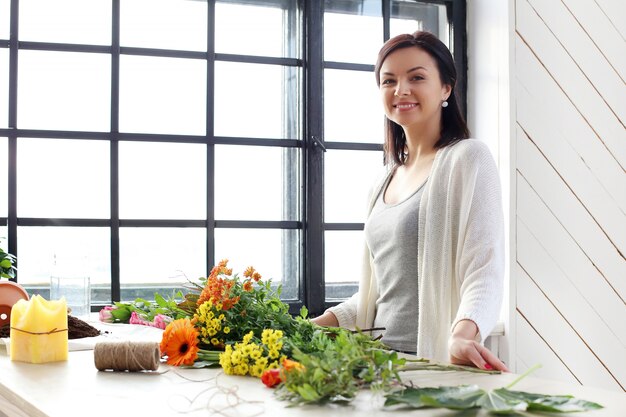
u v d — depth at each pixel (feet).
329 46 9.64
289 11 9.57
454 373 4.23
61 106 8.83
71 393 3.93
